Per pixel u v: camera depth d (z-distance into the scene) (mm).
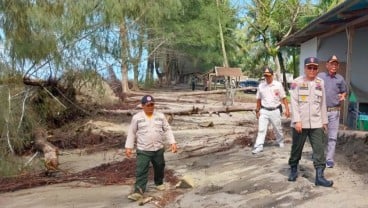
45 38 11078
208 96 32281
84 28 11883
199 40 34125
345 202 5688
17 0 10844
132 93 25797
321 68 13969
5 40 11000
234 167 8477
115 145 12984
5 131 10273
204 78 44969
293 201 6023
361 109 11812
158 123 7402
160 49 29109
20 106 11250
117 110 16516
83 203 7223
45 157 10336
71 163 11039
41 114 13102
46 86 12914
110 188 8227
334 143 7324
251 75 53469
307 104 6441
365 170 7090
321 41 14156
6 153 9977
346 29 11609
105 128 14836
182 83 49062
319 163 6484
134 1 12398
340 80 7203
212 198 6664
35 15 10812
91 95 15047
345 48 13727
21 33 11031
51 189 8492
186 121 17547
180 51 37844
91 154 12031
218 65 44344
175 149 7633
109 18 12031
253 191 6711
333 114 7211
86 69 12914
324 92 6508
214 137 13117
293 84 6562
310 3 33250
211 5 35062
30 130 11531
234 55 45062
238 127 15836
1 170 9688
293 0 33312
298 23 34125
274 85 9375
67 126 14219
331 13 10062
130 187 8227
